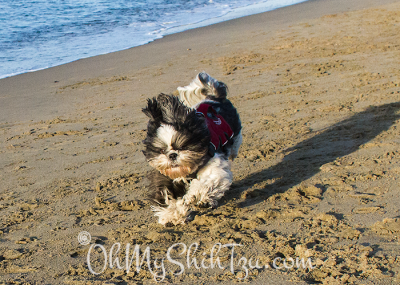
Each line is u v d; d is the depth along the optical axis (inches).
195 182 170.9
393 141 234.4
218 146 174.1
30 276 143.6
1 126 326.0
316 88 354.9
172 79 423.2
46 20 768.3
